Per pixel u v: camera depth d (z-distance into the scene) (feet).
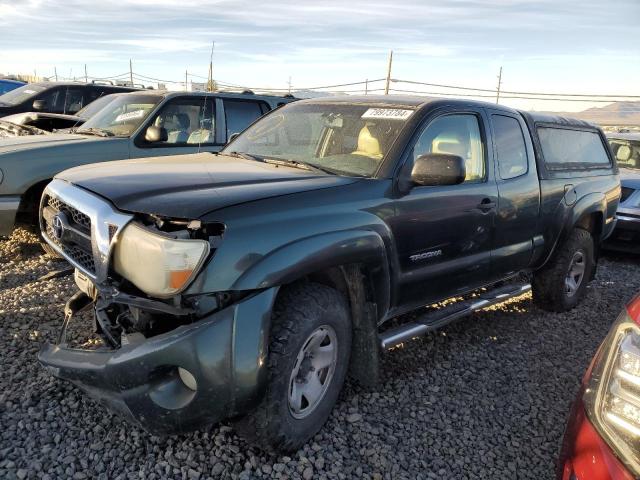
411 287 11.54
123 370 7.86
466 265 12.89
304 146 12.51
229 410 8.18
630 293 21.06
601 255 28.32
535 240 15.39
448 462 9.75
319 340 9.57
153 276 8.02
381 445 9.98
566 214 16.21
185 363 7.78
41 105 35.40
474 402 11.78
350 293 10.48
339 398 11.41
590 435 6.73
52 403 10.23
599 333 16.31
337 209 9.71
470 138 13.19
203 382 7.87
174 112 22.82
